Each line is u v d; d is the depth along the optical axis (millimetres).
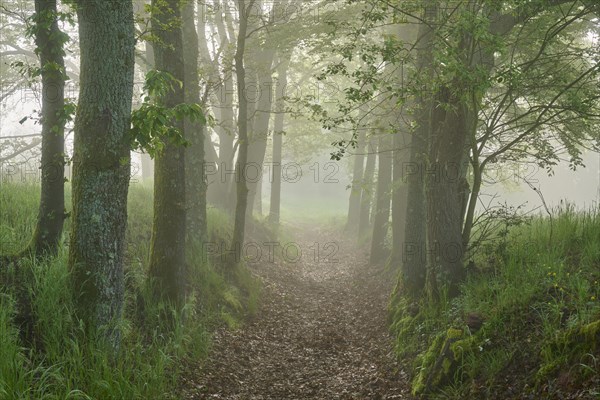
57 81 8172
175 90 9695
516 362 6477
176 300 9547
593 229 8945
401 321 10273
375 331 11328
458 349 7246
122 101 6883
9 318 6320
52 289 6891
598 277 7301
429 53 10039
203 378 8086
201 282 11625
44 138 8164
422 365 7801
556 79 9461
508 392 6133
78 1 6668
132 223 12000
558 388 5574
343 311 13969
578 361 5684
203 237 13242
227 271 13422
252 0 12820
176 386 7387
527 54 10836
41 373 6125
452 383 7117
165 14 9727
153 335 8195
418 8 9203
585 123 9836
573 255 8656
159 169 9766
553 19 9867
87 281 6941
